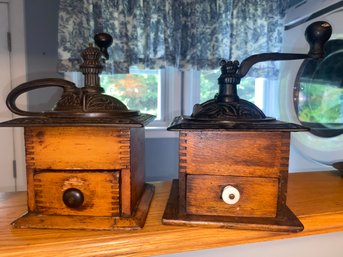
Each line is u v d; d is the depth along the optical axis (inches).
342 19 35.1
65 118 19.6
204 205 20.7
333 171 37.2
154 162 42.1
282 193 20.2
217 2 37.9
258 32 38.9
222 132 19.7
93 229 19.5
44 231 19.5
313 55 21.2
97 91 21.8
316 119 40.4
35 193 20.1
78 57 34.9
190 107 42.8
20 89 21.1
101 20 35.6
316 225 22.5
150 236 19.6
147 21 37.0
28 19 37.8
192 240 20.2
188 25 38.2
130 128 19.4
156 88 43.8
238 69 22.2
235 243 20.3
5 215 22.4
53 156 19.6
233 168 20.1
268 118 22.1
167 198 27.1
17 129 39.8
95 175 19.5
